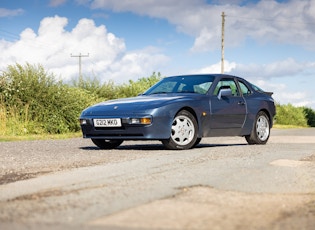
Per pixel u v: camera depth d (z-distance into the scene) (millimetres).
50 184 4664
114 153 7727
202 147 9164
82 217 3199
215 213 3332
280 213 3412
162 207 3504
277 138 12695
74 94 15969
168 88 9188
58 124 14930
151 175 5082
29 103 14953
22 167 6242
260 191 4316
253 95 9766
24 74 15281
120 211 3371
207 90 8922
